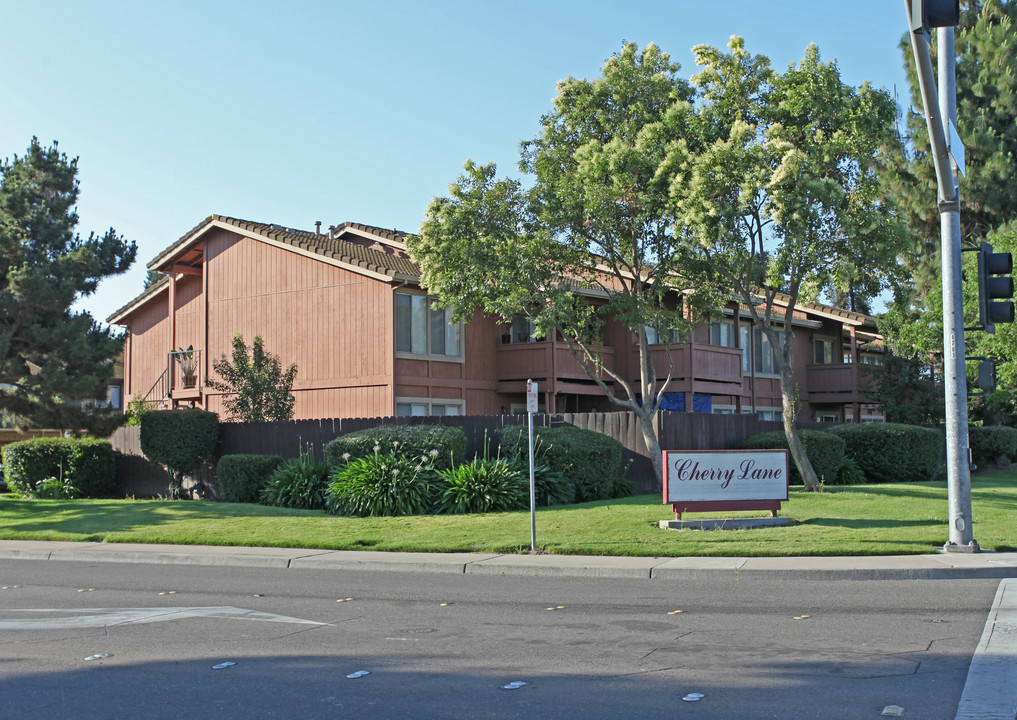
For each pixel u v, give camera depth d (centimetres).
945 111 1312
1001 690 675
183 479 2511
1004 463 3098
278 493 2120
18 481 2447
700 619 954
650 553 1381
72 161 2453
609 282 3138
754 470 1647
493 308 2172
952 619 936
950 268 1352
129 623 970
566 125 2186
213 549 1569
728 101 2011
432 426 2144
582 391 2977
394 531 1658
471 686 701
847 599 1061
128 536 1706
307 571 1386
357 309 2747
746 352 3644
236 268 3067
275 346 2933
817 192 1800
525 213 2134
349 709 646
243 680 728
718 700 655
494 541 1512
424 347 2770
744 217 1942
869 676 716
